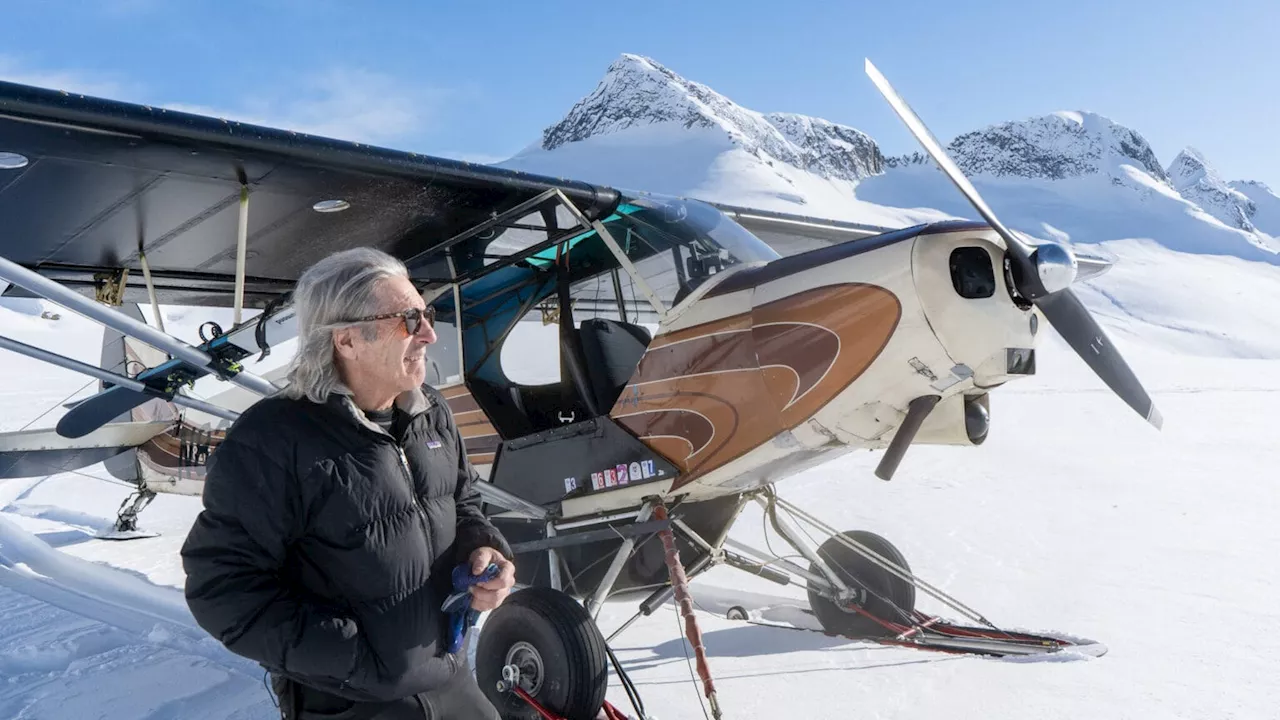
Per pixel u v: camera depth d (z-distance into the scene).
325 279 1.35
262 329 2.94
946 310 2.47
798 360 2.69
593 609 2.83
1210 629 3.05
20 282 2.29
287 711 1.40
